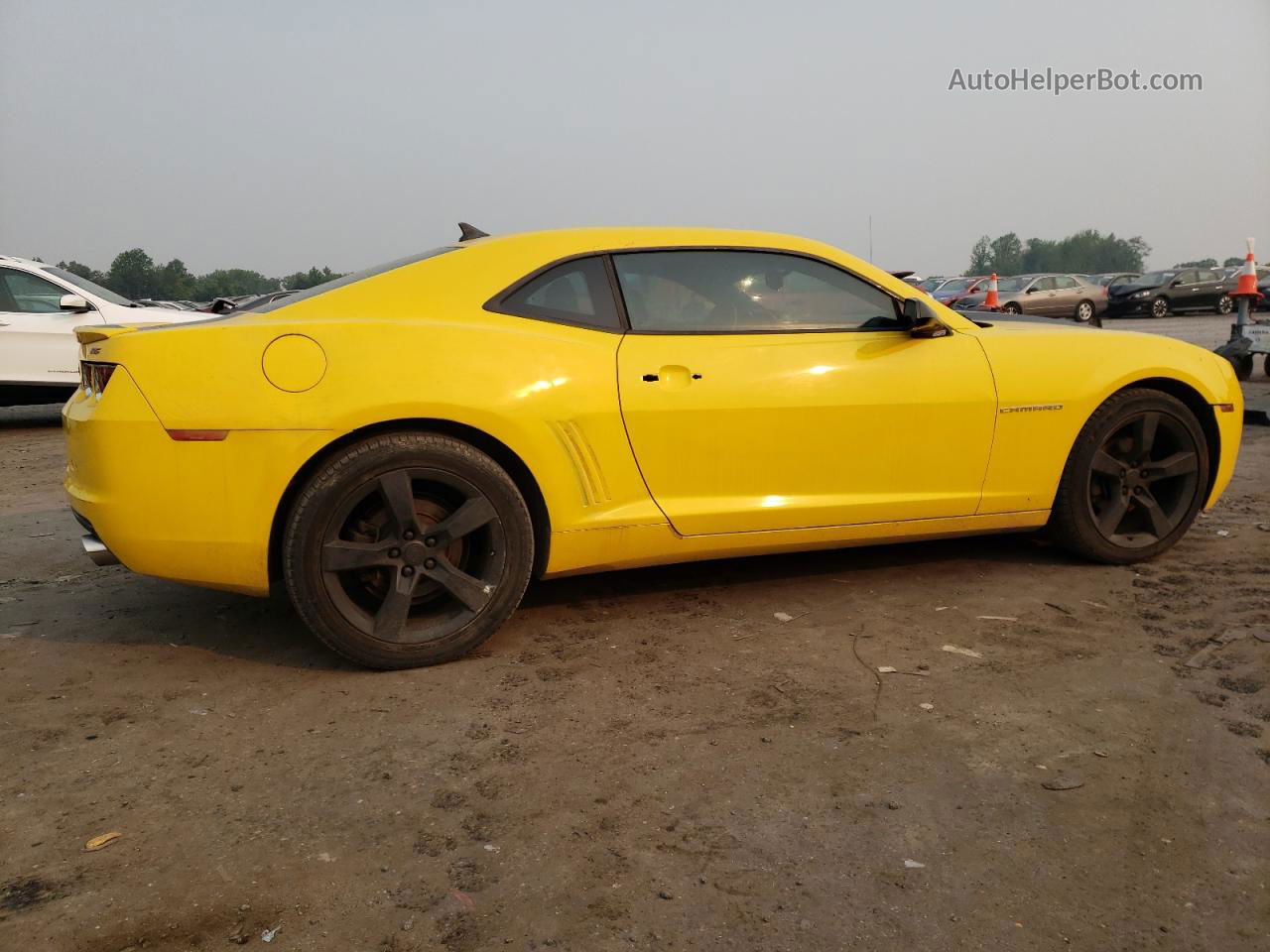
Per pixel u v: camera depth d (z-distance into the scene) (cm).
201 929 179
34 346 916
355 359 288
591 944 174
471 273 317
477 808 220
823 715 263
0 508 562
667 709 269
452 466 293
